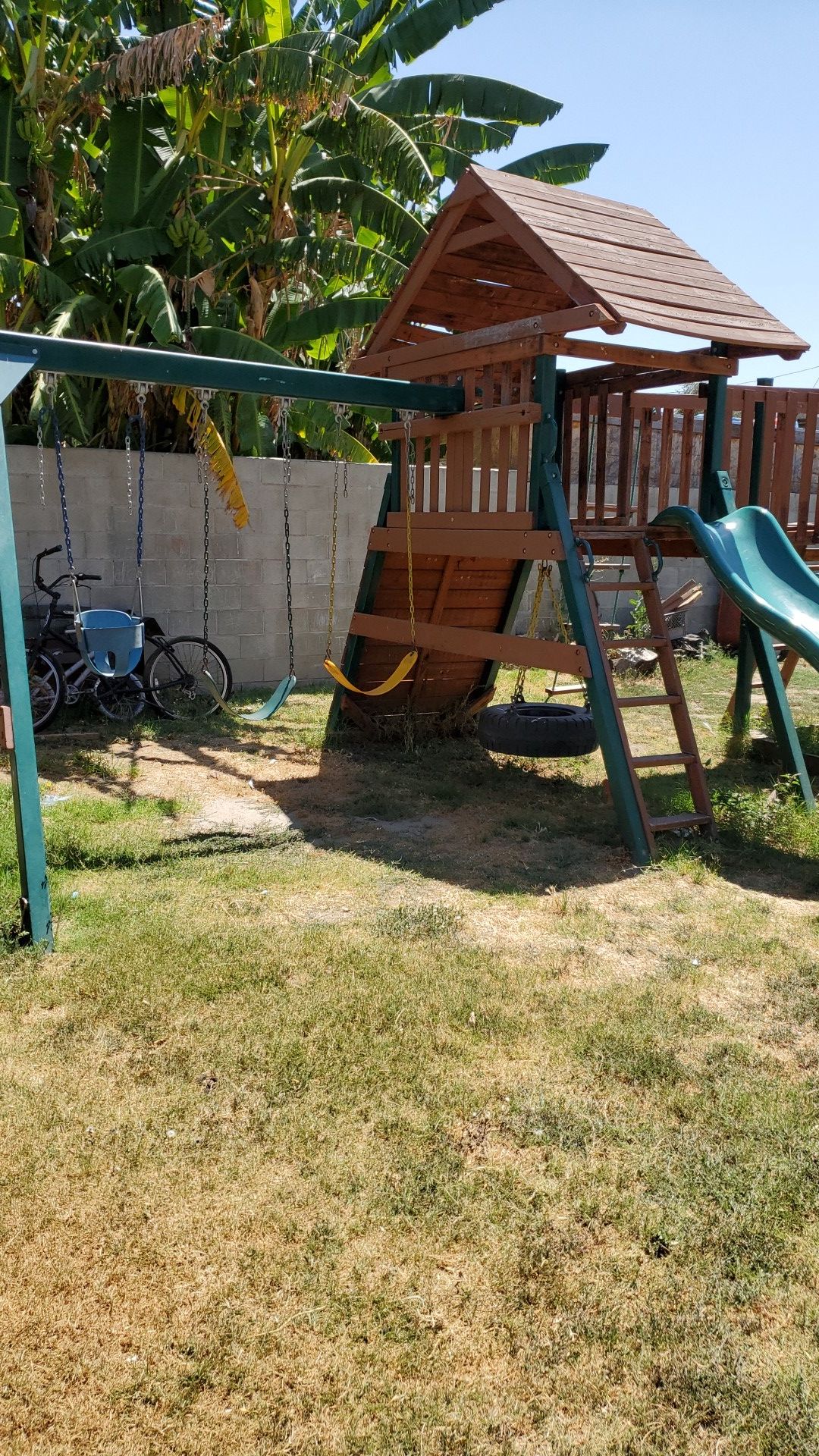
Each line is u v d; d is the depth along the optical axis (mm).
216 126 10906
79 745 8266
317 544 11133
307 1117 3121
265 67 9312
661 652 6457
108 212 10234
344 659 8508
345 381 6582
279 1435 2082
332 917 4832
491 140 12031
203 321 10484
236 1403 2154
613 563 13906
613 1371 2252
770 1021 3850
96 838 5863
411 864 5656
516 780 7738
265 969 4129
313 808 6781
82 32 10406
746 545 7004
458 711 9289
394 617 8719
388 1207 2738
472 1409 2146
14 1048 3504
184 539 10180
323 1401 2160
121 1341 2305
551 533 6258
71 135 10797
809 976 4219
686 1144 3035
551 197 7070
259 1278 2488
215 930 4555
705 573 14938
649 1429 2113
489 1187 2830
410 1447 2061
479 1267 2541
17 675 4266
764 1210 2750
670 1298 2459
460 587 8773
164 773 7547
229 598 10602
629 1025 3766
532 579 13578
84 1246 2586
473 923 4797
